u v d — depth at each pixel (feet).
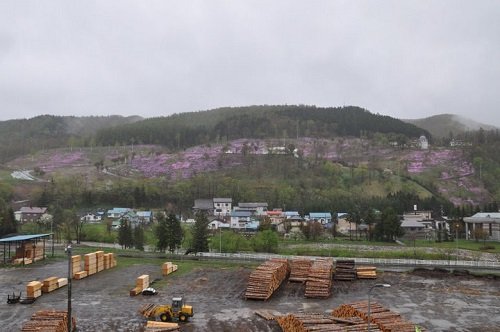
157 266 232.73
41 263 232.53
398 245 344.90
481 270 236.43
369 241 366.02
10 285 182.50
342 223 434.30
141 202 523.29
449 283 195.72
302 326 112.06
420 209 500.33
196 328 128.06
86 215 458.09
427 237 391.65
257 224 433.89
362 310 126.62
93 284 187.73
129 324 131.34
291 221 445.37
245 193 545.44
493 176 638.12
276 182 605.31
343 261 215.10
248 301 160.76
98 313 142.72
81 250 289.94
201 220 303.07
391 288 185.47
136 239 315.58
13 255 253.03
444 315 143.84
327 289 167.02
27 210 451.12
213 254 284.20
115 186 553.23
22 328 114.42
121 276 205.16
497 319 139.54
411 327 115.55
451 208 495.41
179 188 556.51
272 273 173.47
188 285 187.21
